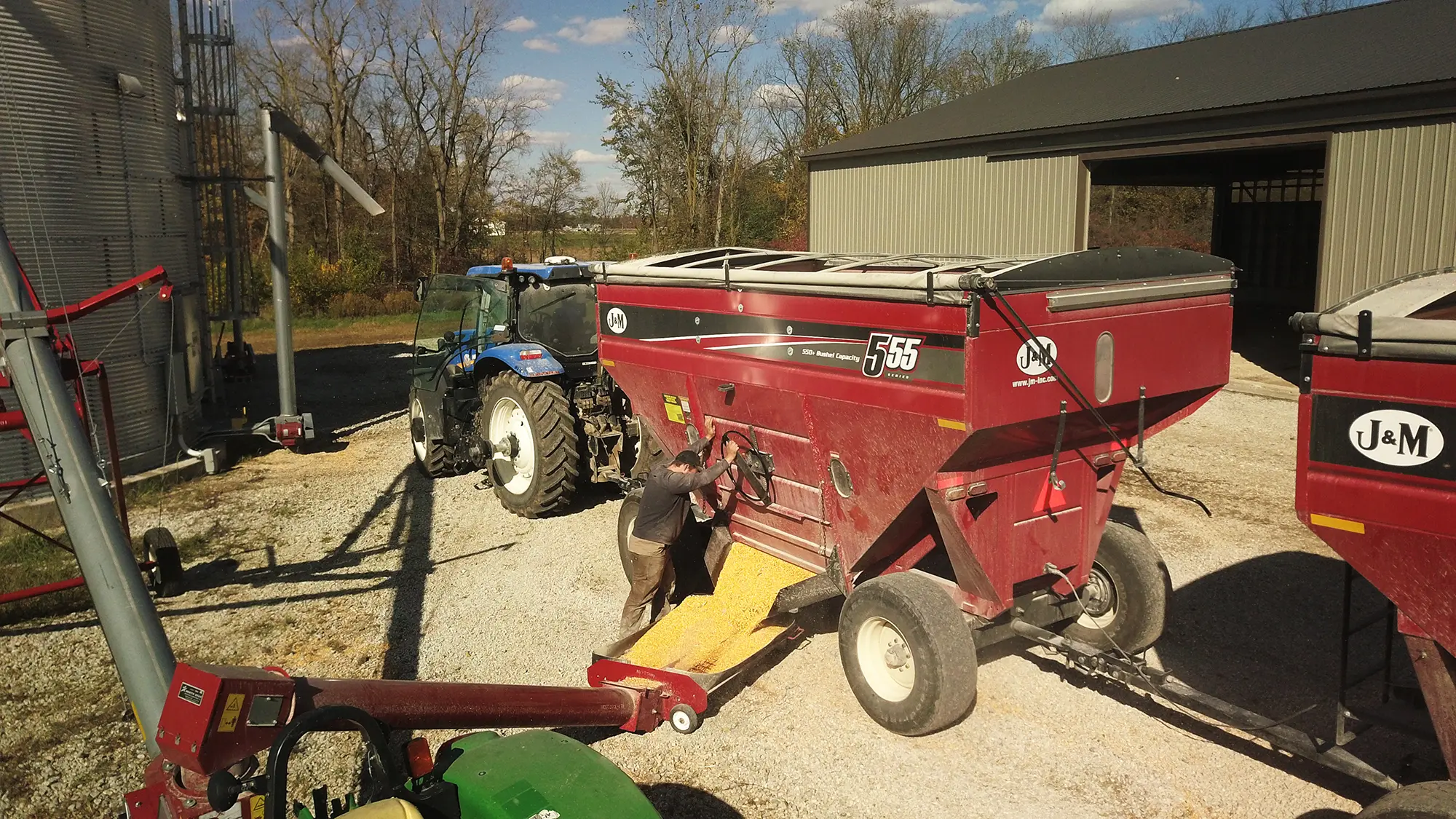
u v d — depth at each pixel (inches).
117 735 195.8
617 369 256.2
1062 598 200.5
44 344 154.8
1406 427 120.3
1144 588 199.6
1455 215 457.4
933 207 736.3
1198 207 1334.9
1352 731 168.6
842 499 196.4
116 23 355.6
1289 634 221.3
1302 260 882.1
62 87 335.3
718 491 232.7
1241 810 157.2
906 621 175.0
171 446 396.2
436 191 1407.5
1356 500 126.3
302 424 432.8
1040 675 206.4
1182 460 377.1
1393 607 142.3
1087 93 703.1
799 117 1567.4
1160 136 577.0
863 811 161.3
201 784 99.3
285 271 425.1
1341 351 125.3
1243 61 639.1
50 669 225.5
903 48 1504.7
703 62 1331.2
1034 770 171.0
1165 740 179.5
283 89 1421.0
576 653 226.1
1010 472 181.0
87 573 135.7
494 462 335.0
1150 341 182.2
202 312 459.8
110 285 358.0
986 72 1649.9
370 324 990.4
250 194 426.3
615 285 253.0
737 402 216.4
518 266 365.4
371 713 109.0
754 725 190.9
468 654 227.1
